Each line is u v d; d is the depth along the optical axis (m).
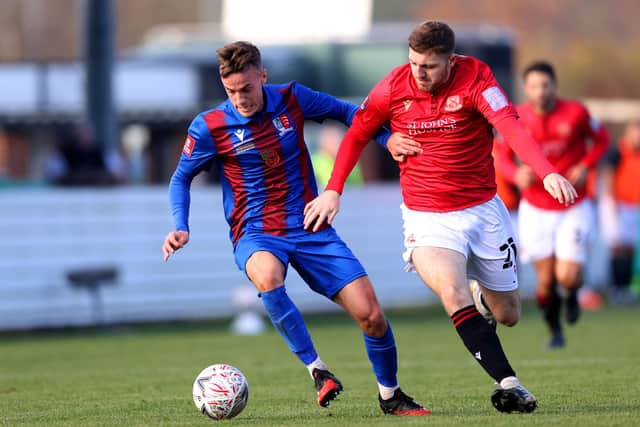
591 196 38.66
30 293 53.53
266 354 41.81
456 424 20.92
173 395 28.77
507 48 77.69
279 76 77.69
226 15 94.38
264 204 23.59
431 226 23.03
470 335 21.80
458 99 22.48
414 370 34.31
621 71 168.88
